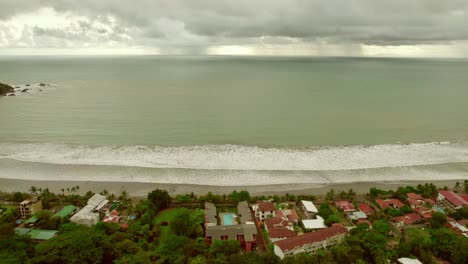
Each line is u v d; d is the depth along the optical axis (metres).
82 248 61.25
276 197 88.88
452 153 122.31
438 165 112.44
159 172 104.81
